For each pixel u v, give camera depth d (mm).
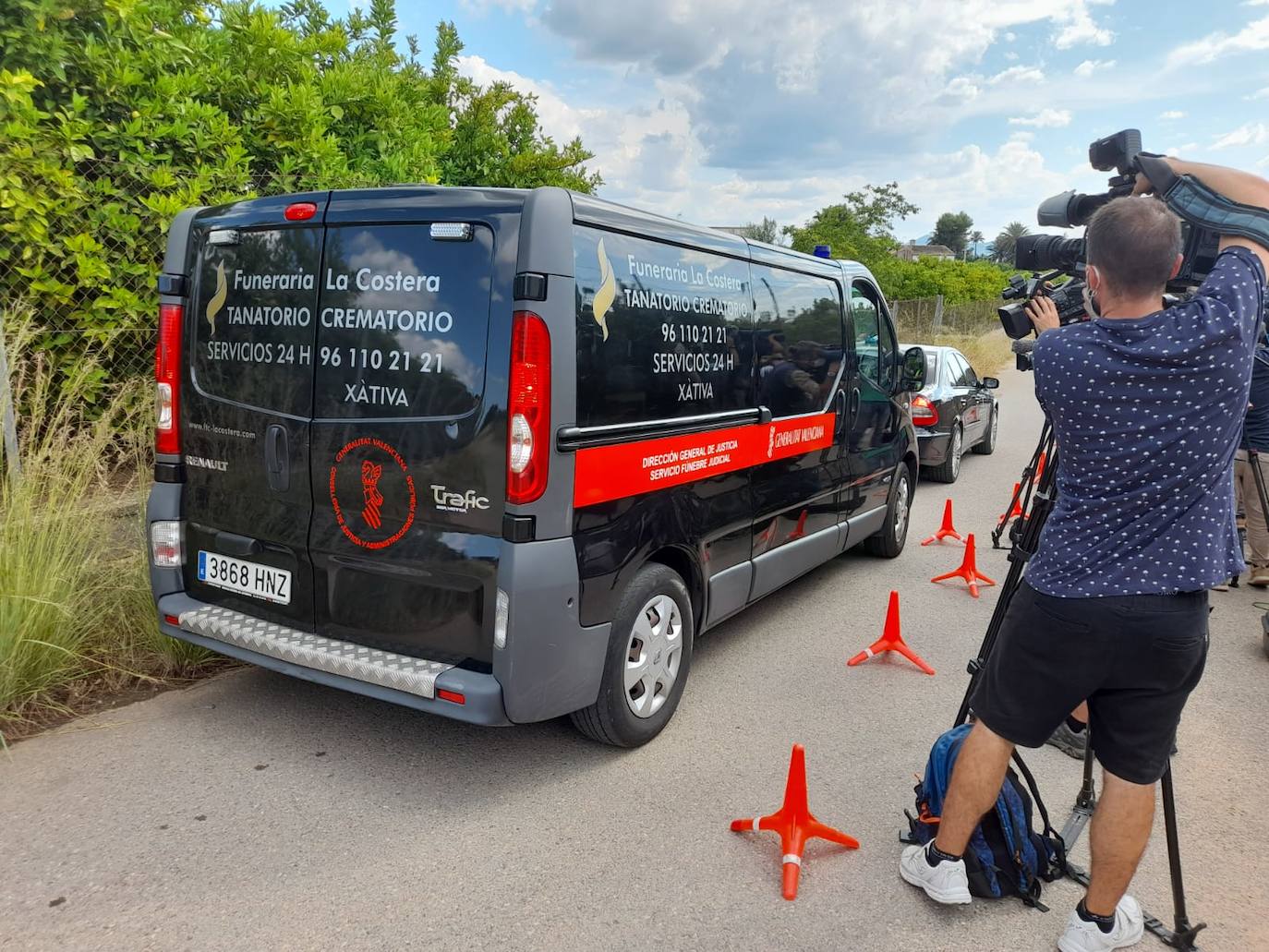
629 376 3531
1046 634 2502
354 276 3355
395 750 3744
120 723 3863
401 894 2805
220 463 3756
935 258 31781
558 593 3211
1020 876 2900
